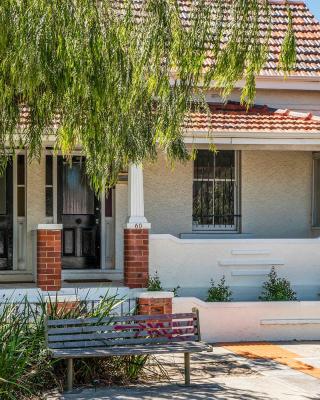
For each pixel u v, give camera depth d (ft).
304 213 58.34
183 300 47.37
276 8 66.54
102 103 28.04
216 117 53.06
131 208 48.60
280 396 33.12
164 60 28.40
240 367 39.73
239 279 50.88
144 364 37.50
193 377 37.17
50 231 46.83
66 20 26.68
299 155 58.29
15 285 50.75
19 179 55.21
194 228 56.95
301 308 48.98
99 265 56.08
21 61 26.66
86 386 34.83
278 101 59.72
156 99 30.71
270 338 48.55
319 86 59.36
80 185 56.08
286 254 51.52
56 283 46.75
